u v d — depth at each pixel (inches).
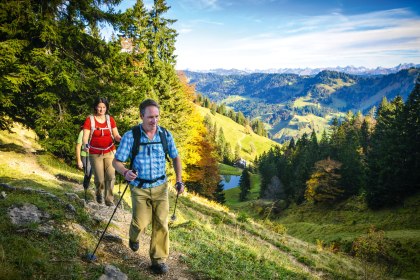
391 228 1664.6
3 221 173.9
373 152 2079.2
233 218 764.6
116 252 200.8
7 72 466.3
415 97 2086.6
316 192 2393.0
